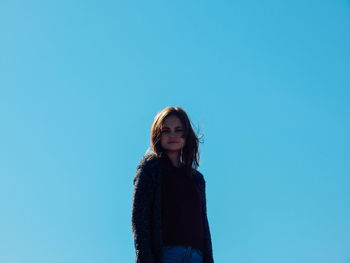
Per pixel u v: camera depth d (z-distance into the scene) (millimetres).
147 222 5000
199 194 5391
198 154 5578
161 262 4898
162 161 5348
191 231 5090
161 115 5473
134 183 5207
